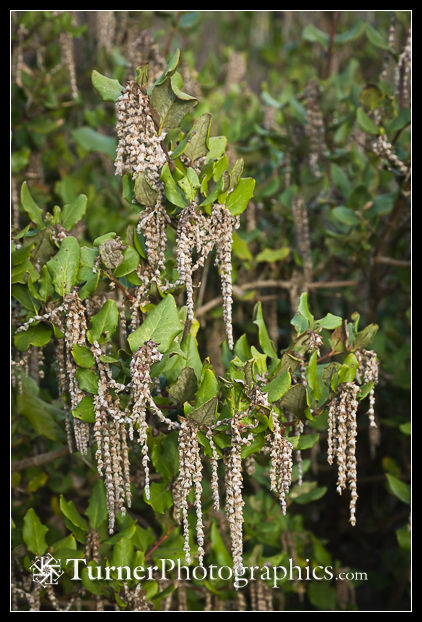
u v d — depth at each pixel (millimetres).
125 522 2518
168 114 1850
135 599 2324
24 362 2098
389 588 4062
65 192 3539
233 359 2012
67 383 2053
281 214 3463
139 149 1749
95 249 1979
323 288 3932
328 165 3408
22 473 3143
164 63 3238
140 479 2510
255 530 2922
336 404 1913
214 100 4066
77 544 2814
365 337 2029
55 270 1925
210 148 1936
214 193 1824
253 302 3734
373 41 3107
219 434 1893
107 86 1859
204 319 3564
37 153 3781
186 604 2814
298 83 4359
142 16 3875
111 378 1859
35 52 3961
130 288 2031
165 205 1893
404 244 3664
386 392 3750
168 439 2148
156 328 1818
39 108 3713
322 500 4129
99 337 1910
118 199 3711
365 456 4156
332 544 4180
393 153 2992
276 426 1868
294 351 2068
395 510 4121
